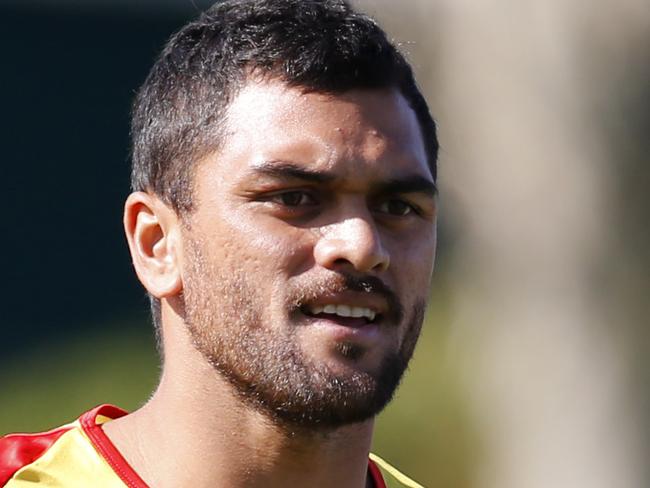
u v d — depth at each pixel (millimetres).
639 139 25828
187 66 12438
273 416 11797
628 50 25703
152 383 32219
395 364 11812
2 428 31500
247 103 11977
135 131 12945
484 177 26344
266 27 12227
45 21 35000
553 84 25797
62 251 33562
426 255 12141
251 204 11773
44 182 33969
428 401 29844
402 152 12000
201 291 12016
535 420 26438
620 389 26062
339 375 11531
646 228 25938
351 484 12273
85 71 35062
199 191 12031
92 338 32938
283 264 11664
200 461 12227
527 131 25969
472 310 26984
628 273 25953
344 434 11977
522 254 26344
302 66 11930
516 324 26500
